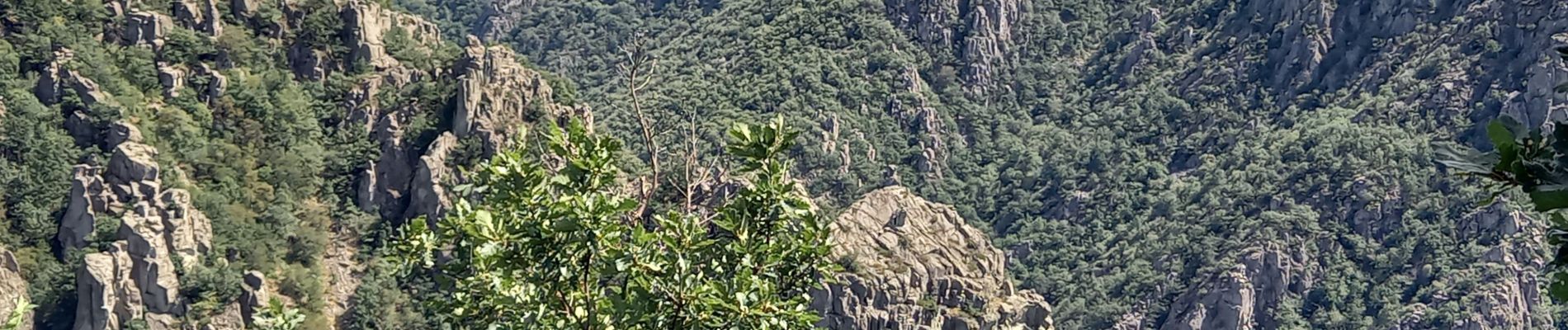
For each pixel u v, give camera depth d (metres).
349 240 74.12
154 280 66.19
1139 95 174.12
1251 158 148.50
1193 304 124.81
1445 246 127.19
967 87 176.12
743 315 19.52
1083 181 155.88
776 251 20.97
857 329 66.31
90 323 65.44
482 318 21.50
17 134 69.44
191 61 78.06
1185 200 145.50
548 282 20.08
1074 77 182.38
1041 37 186.88
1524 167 7.70
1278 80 167.50
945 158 160.12
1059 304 133.75
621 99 157.25
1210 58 175.88
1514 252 124.00
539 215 19.55
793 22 175.38
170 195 68.50
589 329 19.78
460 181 76.56
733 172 24.31
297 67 81.44
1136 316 127.88
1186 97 171.62
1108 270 137.12
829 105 157.88
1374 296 125.38
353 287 71.50
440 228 21.58
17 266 66.19
